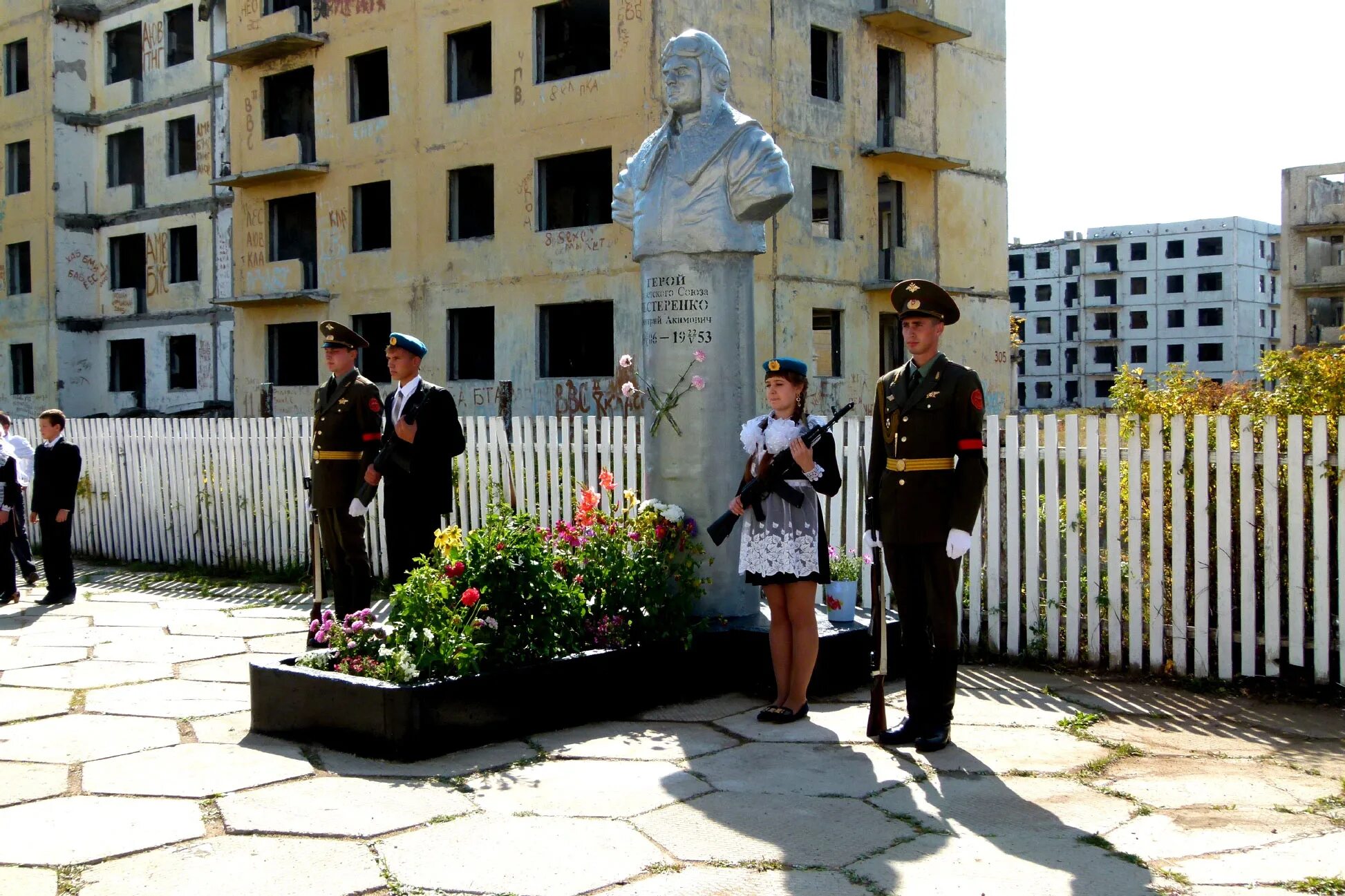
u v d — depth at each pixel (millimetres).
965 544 5180
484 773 4980
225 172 31359
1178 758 5234
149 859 4004
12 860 3992
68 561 9969
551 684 5703
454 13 24922
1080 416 7277
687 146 6977
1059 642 7207
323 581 10148
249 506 11961
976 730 5711
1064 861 3980
